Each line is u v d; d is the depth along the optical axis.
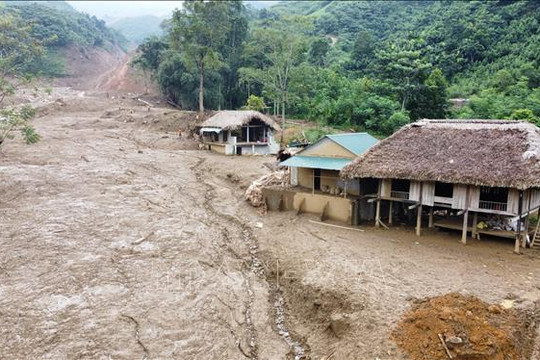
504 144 23.78
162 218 29.78
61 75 111.00
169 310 19.48
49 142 49.16
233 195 36.69
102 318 18.55
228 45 73.81
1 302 18.98
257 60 70.38
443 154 25.06
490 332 15.16
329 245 25.55
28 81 45.28
